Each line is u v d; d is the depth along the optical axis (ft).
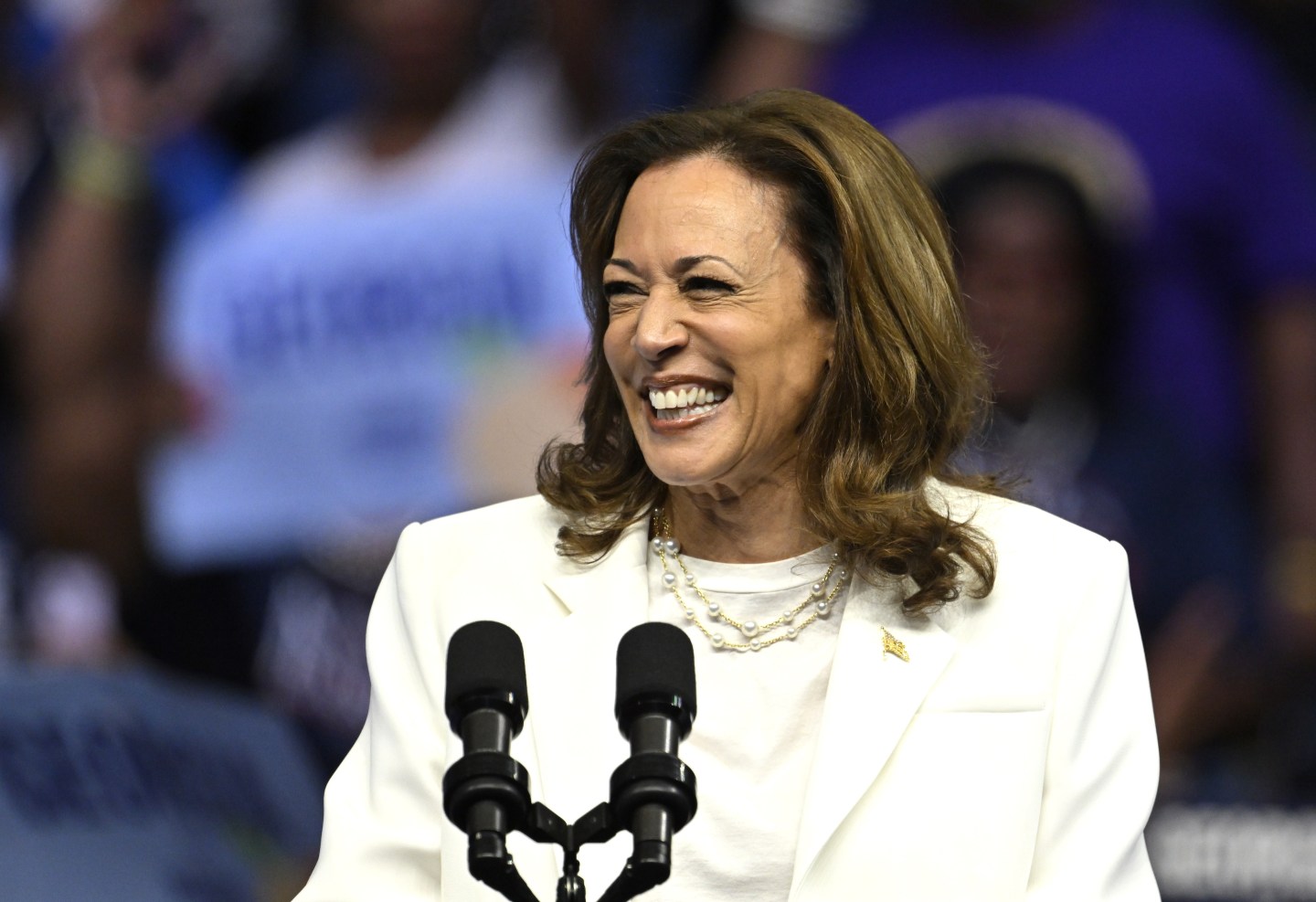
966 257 56.70
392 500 58.44
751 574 27.25
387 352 58.70
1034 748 25.25
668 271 25.94
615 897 19.24
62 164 60.34
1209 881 52.80
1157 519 55.52
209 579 59.16
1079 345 56.29
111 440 59.62
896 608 26.35
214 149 60.34
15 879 35.17
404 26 58.85
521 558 28.02
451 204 58.59
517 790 19.47
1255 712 54.49
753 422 26.13
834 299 26.50
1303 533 55.57
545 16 58.49
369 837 25.68
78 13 61.77
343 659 57.93
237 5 60.08
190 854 38.65
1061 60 57.36
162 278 60.08
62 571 59.16
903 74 57.82
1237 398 56.39
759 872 25.03
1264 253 56.90
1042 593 26.53
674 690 20.13
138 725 40.42
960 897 24.22
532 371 57.88
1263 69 57.47
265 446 59.21
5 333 60.08
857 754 24.80
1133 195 56.75
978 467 33.35
